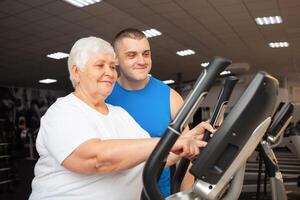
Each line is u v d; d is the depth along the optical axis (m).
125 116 1.34
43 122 1.10
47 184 1.12
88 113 1.12
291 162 9.42
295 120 6.29
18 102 17.55
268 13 7.11
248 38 9.20
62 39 8.48
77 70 1.13
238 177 0.98
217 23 7.76
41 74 13.66
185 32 8.42
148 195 0.81
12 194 6.24
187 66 13.18
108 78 1.11
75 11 6.54
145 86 1.73
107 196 1.11
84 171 0.98
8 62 11.05
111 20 7.17
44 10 6.41
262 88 0.78
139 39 1.53
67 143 0.98
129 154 0.91
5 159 6.75
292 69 14.89
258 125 0.81
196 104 0.79
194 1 6.31
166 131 0.79
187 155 0.93
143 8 6.56
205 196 0.84
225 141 0.80
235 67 12.72
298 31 8.54
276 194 2.17
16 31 7.69
